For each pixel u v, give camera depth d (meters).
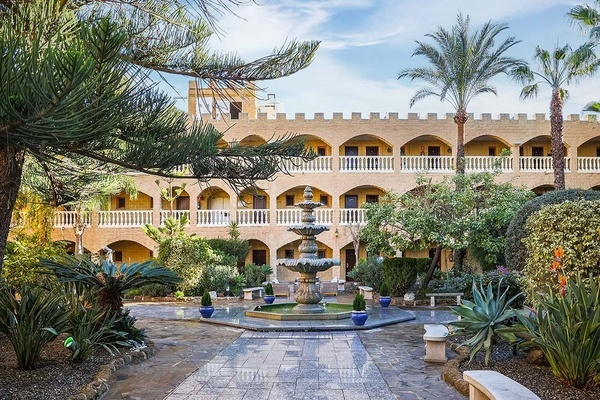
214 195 34.66
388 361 9.91
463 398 7.43
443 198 20.11
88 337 9.43
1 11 7.65
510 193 20.30
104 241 32.03
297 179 33.03
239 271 28.44
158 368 9.41
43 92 5.10
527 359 8.41
